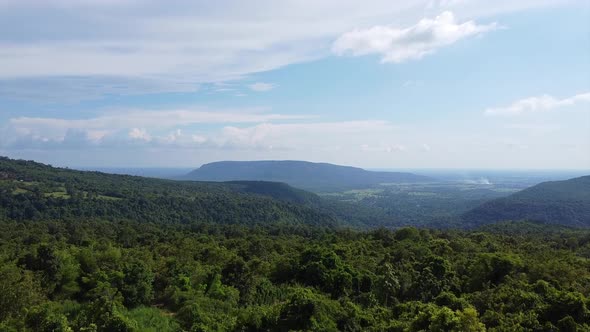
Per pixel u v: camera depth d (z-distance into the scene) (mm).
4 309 37781
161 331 38125
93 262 54469
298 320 35281
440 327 27859
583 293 36156
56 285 47844
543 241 74250
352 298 44344
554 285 39438
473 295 38688
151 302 48625
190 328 38500
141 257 60906
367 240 74625
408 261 55219
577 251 64000
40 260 49094
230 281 50938
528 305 32812
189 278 50312
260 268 56281
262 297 46938
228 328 36438
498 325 30609
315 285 48188
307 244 76188
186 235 92688
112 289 45062
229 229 109062
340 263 51375
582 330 27578
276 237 94562
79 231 85750
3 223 93812
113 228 96688
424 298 43062
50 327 33156
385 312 37438
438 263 47375
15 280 41562
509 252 55875
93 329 32250
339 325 35719
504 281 43312
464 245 63125
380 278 46719
